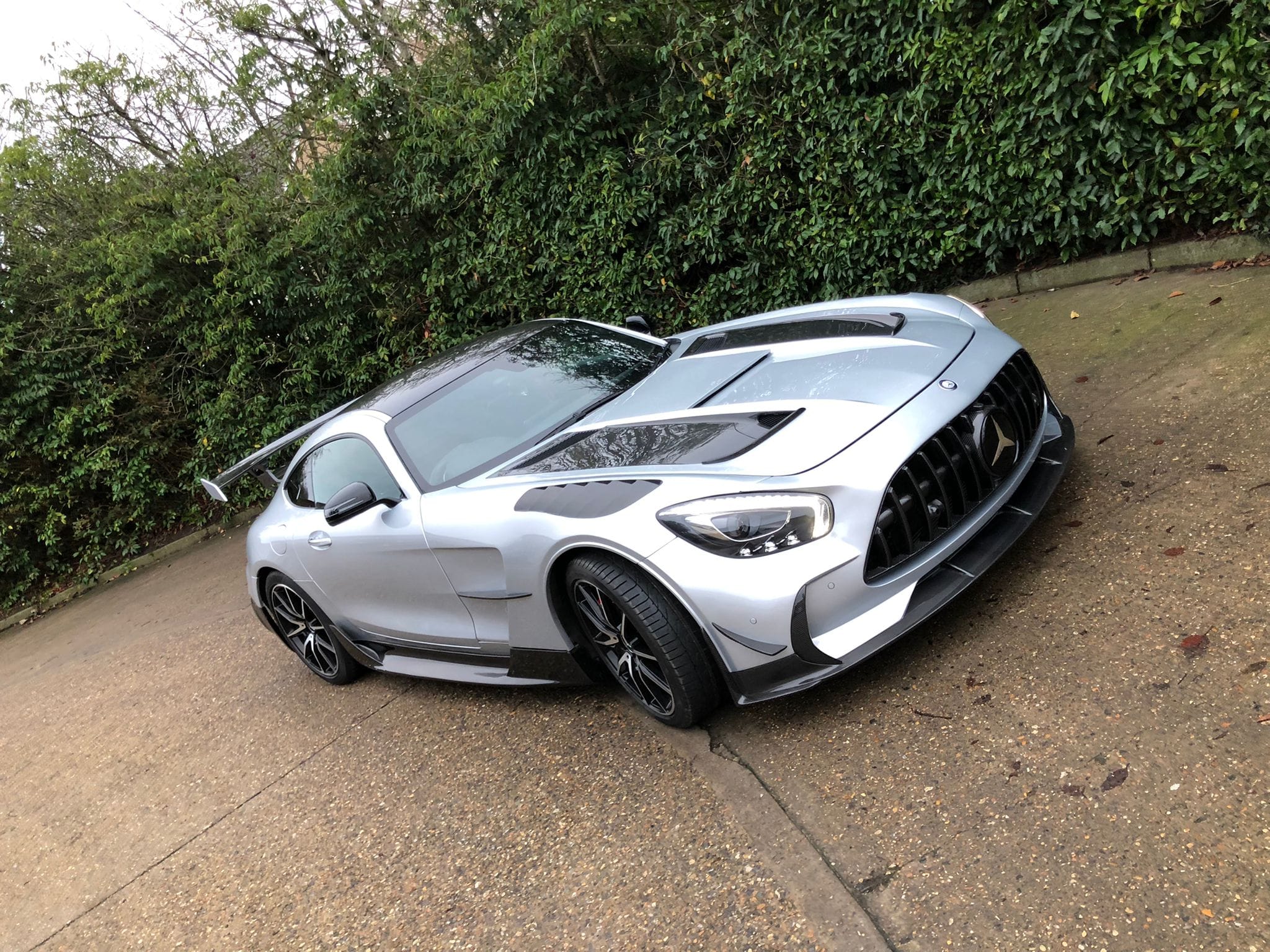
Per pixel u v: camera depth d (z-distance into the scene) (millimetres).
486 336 4664
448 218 9117
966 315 3398
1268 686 2158
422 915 2656
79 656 7594
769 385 3078
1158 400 3863
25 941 3414
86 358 10781
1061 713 2348
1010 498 2914
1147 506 3092
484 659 3646
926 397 2695
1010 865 1985
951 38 5613
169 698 5566
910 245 6676
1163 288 5199
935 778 2322
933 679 2693
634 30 7527
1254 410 3428
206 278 10844
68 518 10578
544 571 2955
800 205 7035
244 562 8547
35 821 4527
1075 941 1758
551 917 2436
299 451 4660
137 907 3334
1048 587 2877
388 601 3902
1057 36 5066
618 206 7672
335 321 10227
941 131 6172
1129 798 2021
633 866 2494
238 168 11141
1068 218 5812
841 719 2699
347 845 3186
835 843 2262
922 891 2020
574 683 3262
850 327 3457
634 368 3936
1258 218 4980
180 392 10875
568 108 7906
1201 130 4918
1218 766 2006
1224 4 4641
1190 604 2539
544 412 3697
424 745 3684
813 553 2424
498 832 2900
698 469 2650
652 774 2855
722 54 6855
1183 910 1732
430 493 3459
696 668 2711
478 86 8438
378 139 9141
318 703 4598
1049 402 3311
